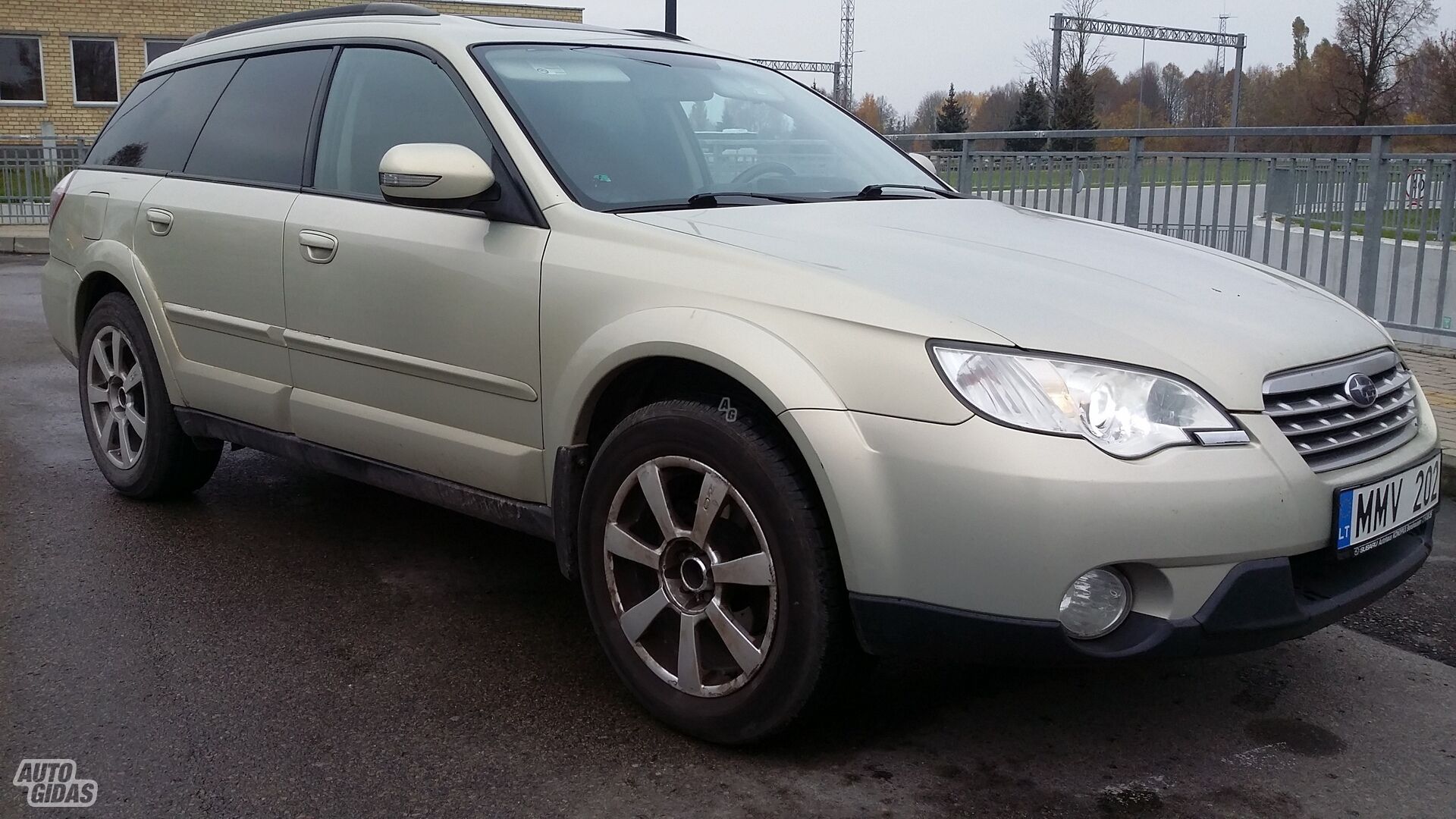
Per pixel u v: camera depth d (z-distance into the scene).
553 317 3.04
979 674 3.25
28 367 7.55
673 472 2.85
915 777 2.71
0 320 9.46
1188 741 2.90
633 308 2.88
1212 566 2.45
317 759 2.78
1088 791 2.66
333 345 3.64
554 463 3.10
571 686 3.18
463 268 3.26
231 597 3.77
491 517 3.37
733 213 3.18
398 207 3.51
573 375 2.97
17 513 4.59
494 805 2.59
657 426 2.81
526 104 3.40
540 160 3.23
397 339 3.45
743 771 2.73
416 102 3.60
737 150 3.72
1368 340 2.96
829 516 2.55
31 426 5.98
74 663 3.28
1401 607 3.79
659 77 3.81
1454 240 6.78
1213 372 2.54
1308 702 3.12
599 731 2.92
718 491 2.72
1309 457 2.62
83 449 5.55
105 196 4.67
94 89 30.25
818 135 4.02
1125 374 2.47
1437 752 2.86
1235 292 2.96
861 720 2.99
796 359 2.59
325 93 3.92
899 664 3.31
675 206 3.25
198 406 4.29
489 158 3.31
